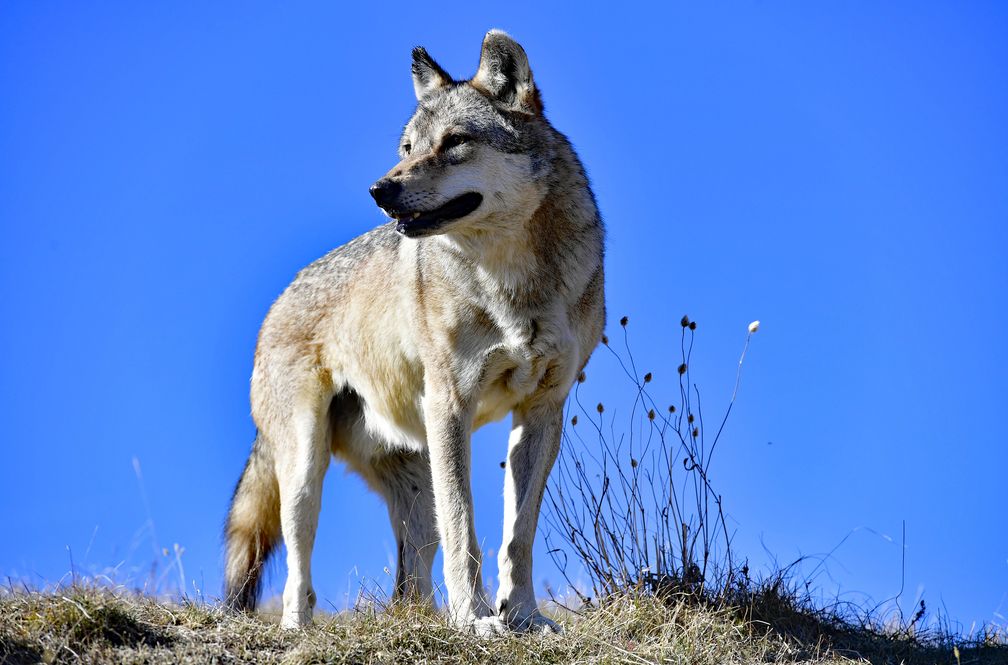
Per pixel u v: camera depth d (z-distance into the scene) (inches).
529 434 916.6
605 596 942.4
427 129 893.2
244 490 1067.3
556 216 898.7
